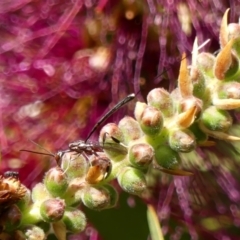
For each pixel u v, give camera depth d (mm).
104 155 214
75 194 211
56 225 208
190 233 324
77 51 381
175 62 344
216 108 216
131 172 214
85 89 374
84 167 213
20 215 203
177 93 218
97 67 373
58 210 205
